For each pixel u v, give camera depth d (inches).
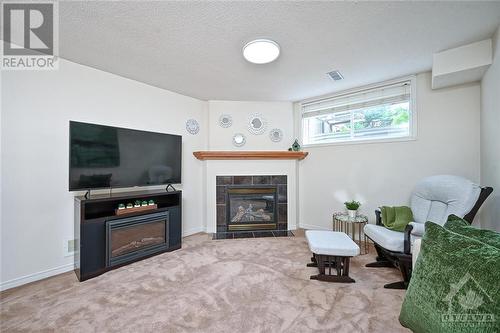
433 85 94.9
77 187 80.9
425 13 62.5
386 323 55.5
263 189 140.6
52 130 84.0
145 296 67.3
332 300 65.4
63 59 87.1
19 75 77.2
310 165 141.8
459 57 80.2
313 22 66.0
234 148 141.3
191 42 76.5
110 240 84.7
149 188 116.3
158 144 107.4
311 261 92.5
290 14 62.4
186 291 70.0
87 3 57.8
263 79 109.3
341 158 128.9
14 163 75.6
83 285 74.3
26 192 77.9
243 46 78.7
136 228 94.8
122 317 57.7
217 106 140.7
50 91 83.7
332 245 76.2
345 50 82.4
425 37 74.5
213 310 60.6
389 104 113.1
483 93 85.4
